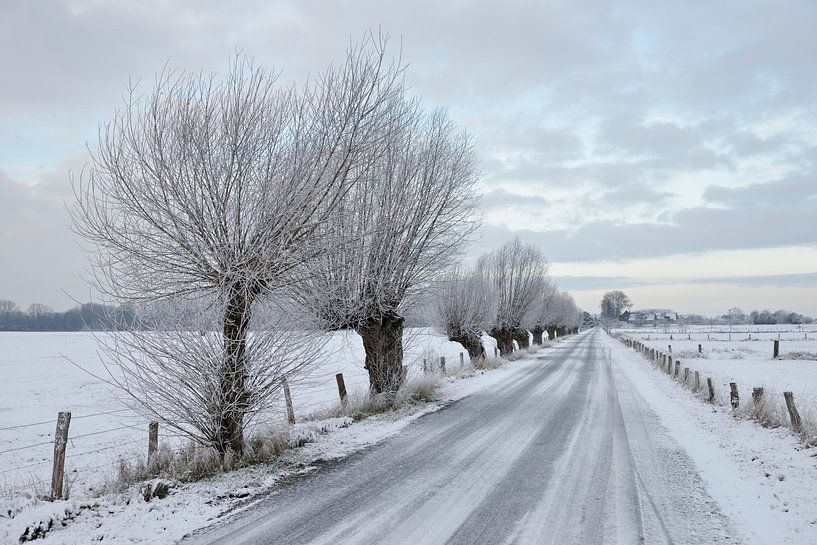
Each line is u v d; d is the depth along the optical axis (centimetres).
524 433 1187
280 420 1066
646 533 596
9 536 581
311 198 946
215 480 813
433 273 1712
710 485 784
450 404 1658
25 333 8931
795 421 1122
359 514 661
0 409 1967
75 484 942
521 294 4234
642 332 11025
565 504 696
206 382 880
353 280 1455
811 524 622
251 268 905
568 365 3356
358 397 1545
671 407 1591
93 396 2312
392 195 1526
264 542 574
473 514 658
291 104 1012
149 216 869
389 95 1179
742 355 4181
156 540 584
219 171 890
